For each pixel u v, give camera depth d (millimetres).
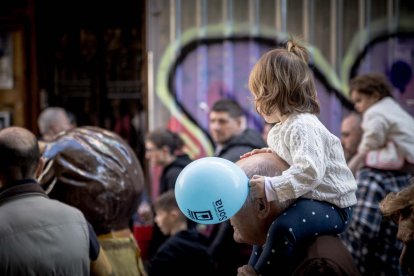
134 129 7902
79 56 8047
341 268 2625
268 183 2617
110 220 3617
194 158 7133
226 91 7051
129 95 7902
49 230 3037
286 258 2678
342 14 6777
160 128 6098
